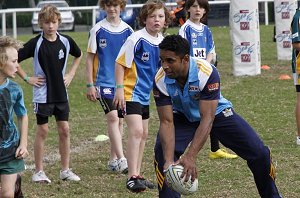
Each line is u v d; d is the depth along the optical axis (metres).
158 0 15.42
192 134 12.59
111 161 17.33
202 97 11.75
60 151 16.45
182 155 12.16
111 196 14.93
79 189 15.63
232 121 12.52
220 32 58.44
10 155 12.51
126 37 17.27
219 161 17.73
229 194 14.70
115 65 15.59
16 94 12.56
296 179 15.66
